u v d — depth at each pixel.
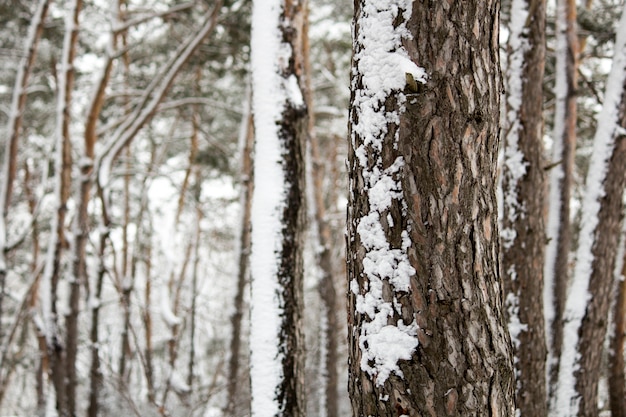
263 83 4.07
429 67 1.74
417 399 1.66
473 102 1.75
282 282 3.88
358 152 1.85
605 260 5.14
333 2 11.03
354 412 1.84
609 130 5.10
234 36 10.62
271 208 3.94
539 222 4.71
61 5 11.20
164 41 12.32
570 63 5.89
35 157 13.84
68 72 8.86
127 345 12.80
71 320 8.50
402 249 1.72
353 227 1.87
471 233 1.73
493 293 1.77
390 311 1.72
